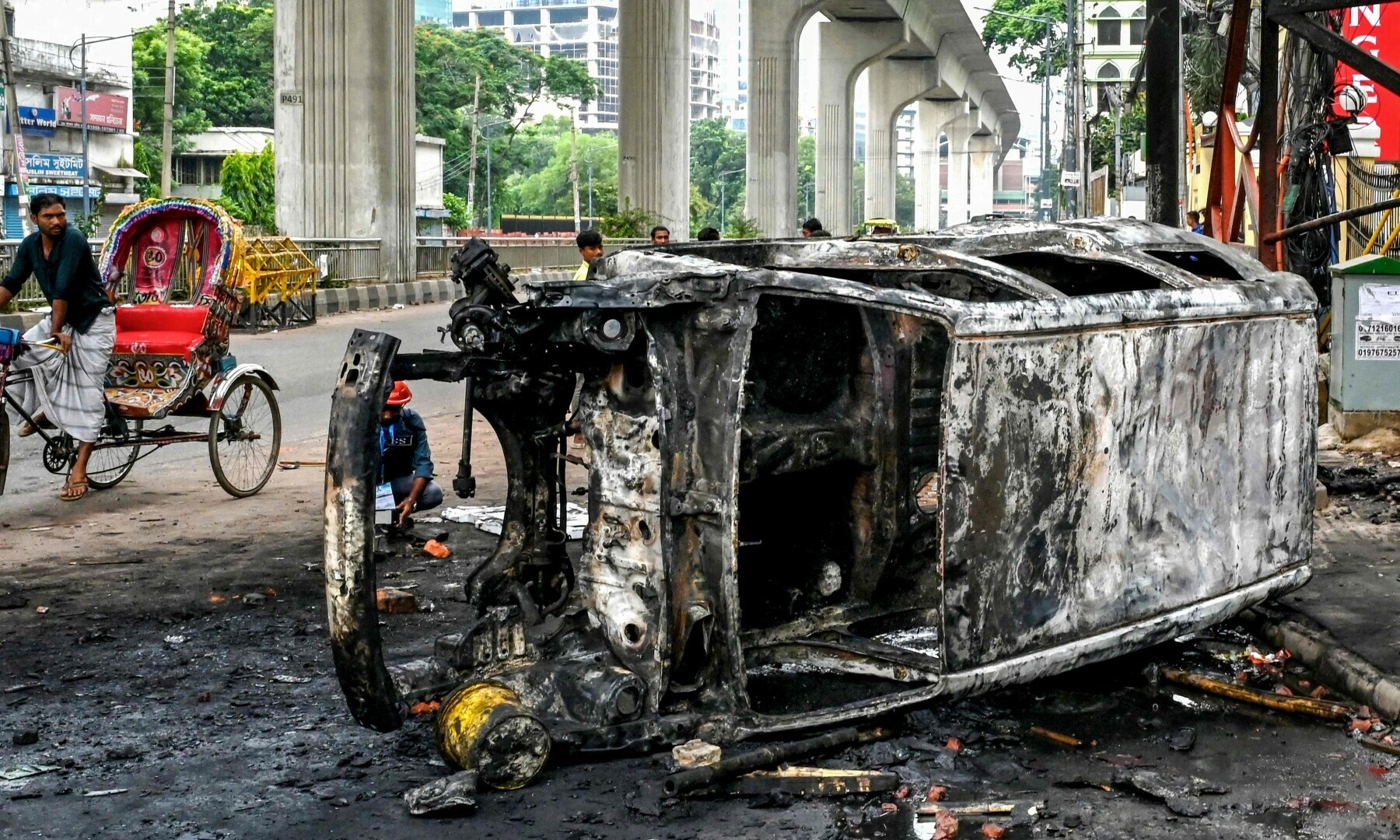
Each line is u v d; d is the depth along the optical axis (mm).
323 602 6227
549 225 90750
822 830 3701
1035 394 4191
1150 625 4648
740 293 4062
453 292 33750
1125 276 5871
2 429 8227
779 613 4840
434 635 5695
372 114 31312
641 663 4223
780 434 4551
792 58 55625
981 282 5422
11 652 5438
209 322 8672
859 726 4391
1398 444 9430
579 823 3750
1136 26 72375
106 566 6902
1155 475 4656
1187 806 3824
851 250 4855
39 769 4180
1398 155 17438
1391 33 17344
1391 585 5973
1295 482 5320
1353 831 3709
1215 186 11352
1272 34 9062
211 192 66875
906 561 5137
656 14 43625
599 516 4367
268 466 9203
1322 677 5000
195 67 67812
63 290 7973
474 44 93000
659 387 4074
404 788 4016
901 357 4898
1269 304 5074
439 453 10547
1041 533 4277
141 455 9508
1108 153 57906
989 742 4363
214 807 3895
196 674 5156
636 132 44219
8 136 48375
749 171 55688
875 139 88375
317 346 19031
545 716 4203
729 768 3959
